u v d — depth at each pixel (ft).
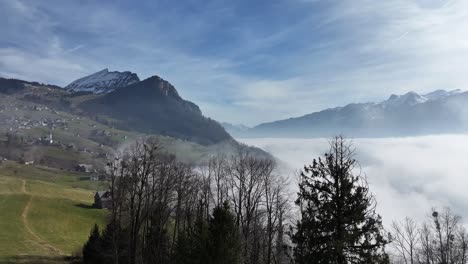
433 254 183.62
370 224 79.71
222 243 95.91
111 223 161.79
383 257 78.59
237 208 149.28
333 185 81.92
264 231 147.74
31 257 197.88
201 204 158.40
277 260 132.67
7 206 327.26
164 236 155.53
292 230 89.56
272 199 145.48
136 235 144.15
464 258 176.76
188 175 166.50
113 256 158.20
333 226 80.53
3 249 210.59
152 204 148.05
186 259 100.68
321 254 79.51
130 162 146.51
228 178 160.15
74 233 286.46
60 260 197.57
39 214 319.47
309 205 84.99
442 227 185.98
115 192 152.87
